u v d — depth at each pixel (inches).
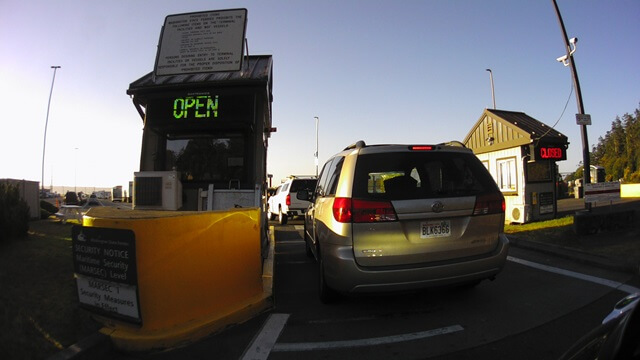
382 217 154.2
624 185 805.9
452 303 183.0
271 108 367.9
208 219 167.5
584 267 242.5
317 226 201.3
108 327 148.0
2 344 123.9
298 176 621.3
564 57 437.4
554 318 159.8
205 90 269.1
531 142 431.2
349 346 140.3
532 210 446.6
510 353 130.3
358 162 165.6
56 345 131.1
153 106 271.7
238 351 138.4
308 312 178.7
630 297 82.0
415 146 171.0
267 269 246.4
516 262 262.4
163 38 295.1
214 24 292.0
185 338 144.9
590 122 412.5
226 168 285.7
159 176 263.1
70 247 268.5
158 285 147.4
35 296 166.9
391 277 152.3
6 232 264.7
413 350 135.3
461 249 160.2
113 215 165.0
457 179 169.6
